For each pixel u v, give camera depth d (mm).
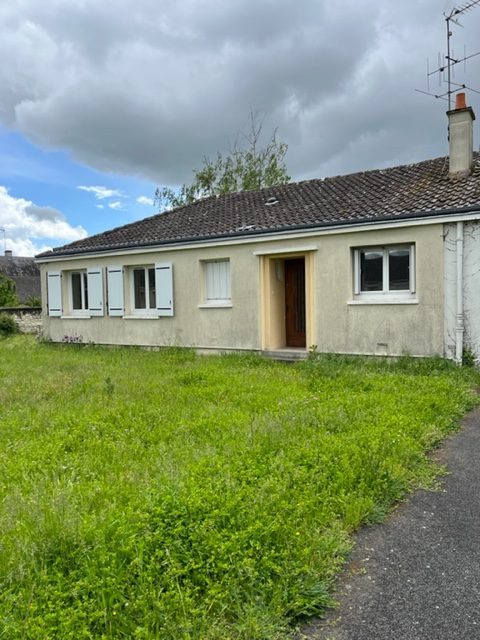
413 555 3156
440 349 9594
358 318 10539
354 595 2764
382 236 10125
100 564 2672
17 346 15578
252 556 2836
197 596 2576
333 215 11016
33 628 2260
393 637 2441
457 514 3711
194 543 2877
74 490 3805
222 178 31828
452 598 2732
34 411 6488
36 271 45781
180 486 3531
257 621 2447
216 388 7609
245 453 4484
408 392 6973
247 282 12109
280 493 3592
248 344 12203
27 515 3197
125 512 3252
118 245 14133
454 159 10961
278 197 14719
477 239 9109
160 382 8328
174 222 15383
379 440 4746
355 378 7934
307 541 3078
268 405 6480
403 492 4039
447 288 9484
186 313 13258
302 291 12477
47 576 2617
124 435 5301
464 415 6453
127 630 2320
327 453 4426
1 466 4430
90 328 15492
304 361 10344
